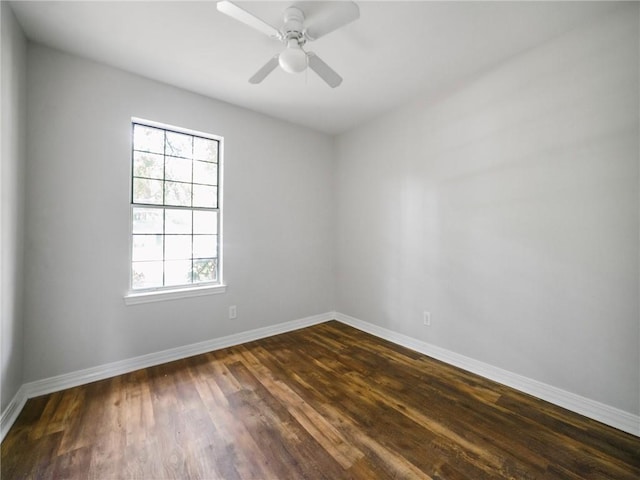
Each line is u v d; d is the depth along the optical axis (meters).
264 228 3.28
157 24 1.86
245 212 3.12
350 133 3.69
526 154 2.13
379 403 1.99
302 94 2.79
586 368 1.88
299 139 3.56
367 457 1.50
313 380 2.30
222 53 2.17
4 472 1.39
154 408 1.91
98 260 2.29
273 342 3.12
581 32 1.87
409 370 2.48
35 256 2.04
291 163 3.49
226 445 1.58
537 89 2.07
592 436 1.67
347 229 3.75
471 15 1.78
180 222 2.77
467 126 2.49
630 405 1.72
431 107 2.77
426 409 1.92
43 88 2.07
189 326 2.75
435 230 2.76
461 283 2.55
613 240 1.78
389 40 2.01
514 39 2.00
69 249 2.17
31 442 1.58
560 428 1.74
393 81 2.54
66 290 2.16
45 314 2.08
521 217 2.17
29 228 2.02
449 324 2.65
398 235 3.11
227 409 1.90
